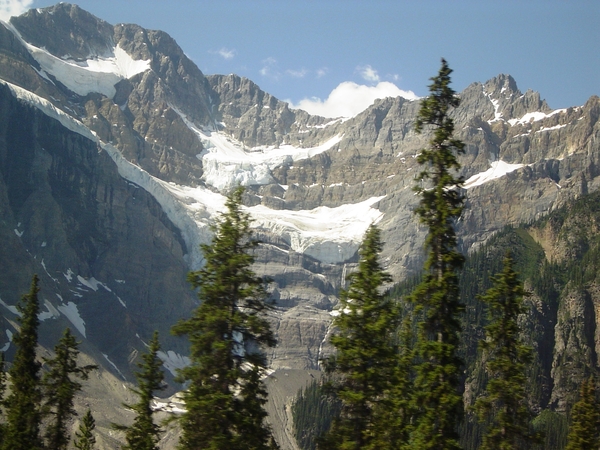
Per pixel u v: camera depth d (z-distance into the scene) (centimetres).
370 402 6050
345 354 6066
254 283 6056
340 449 5972
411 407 5925
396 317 6288
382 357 6091
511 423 6181
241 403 5916
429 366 5666
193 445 5891
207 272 6109
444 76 5956
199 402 5688
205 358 5850
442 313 5725
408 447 5638
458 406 5588
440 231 5759
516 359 6419
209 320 5841
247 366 6231
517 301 6488
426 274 5859
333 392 6216
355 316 6191
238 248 6184
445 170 5897
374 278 6278
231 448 5697
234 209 6328
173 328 6056
